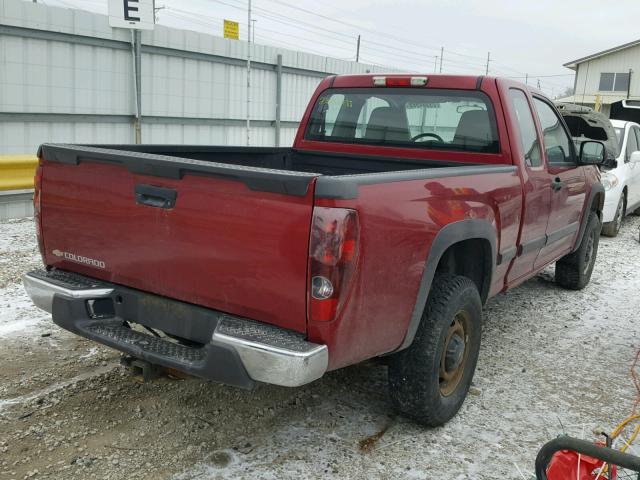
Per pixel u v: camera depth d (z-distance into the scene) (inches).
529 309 227.3
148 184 108.7
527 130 168.2
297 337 97.9
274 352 93.6
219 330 99.5
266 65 599.2
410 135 174.4
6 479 108.3
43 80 411.5
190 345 116.0
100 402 137.4
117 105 463.5
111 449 119.5
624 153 374.6
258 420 133.8
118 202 113.7
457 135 165.6
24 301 198.8
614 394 157.8
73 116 433.7
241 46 562.3
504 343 191.2
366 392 150.1
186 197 104.3
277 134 629.3
